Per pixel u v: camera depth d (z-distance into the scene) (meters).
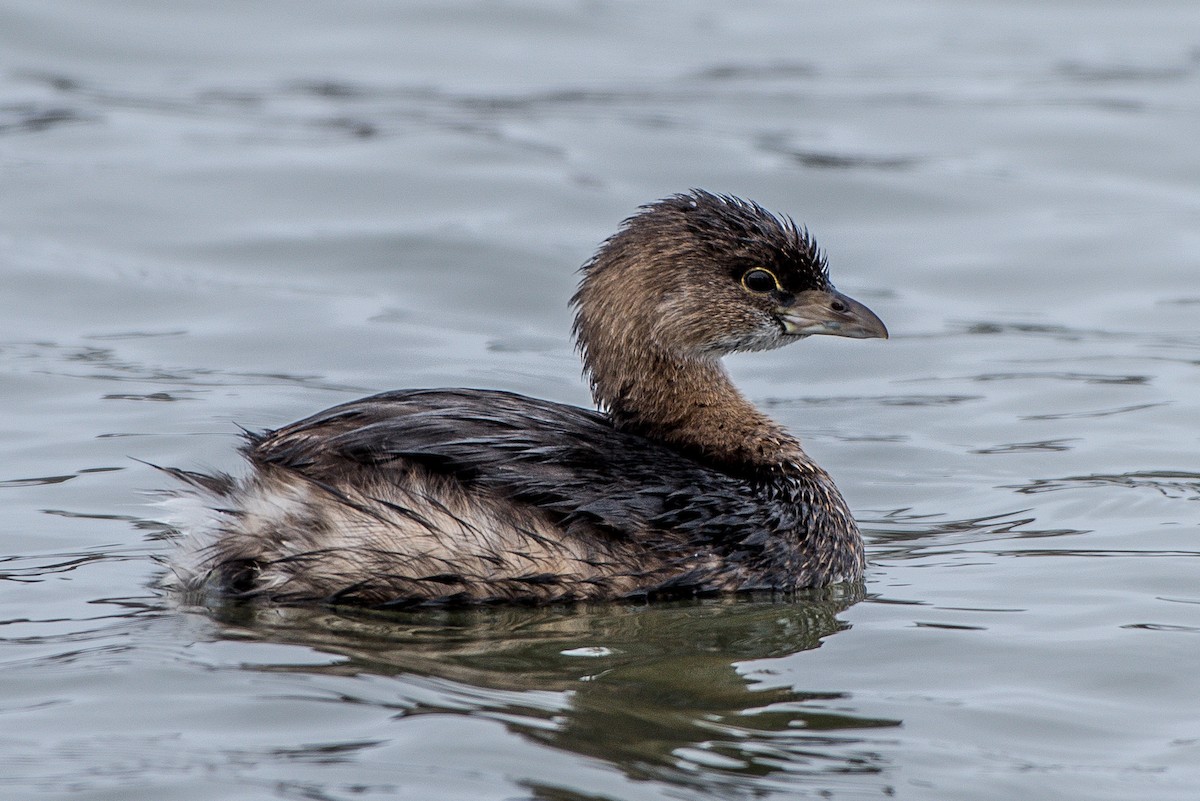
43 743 9.01
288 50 28.89
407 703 9.64
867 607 11.73
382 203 22.64
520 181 23.23
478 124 25.39
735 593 12.05
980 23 32.16
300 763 8.77
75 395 16.62
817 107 26.67
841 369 18.53
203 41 28.92
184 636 10.77
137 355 18.03
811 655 10.68
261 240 21.42
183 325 19.03
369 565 11.39
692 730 9.37
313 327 18.97
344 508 11.40
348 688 9.85
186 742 9.05
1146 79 28.09
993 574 12.38
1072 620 11.29
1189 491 14.27
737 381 18.31
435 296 20.09
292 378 17.47
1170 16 32.38
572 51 29.73
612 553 11.73
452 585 11.45
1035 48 30.33
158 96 26.59
